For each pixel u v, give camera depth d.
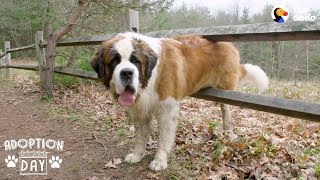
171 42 1.66
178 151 1.79
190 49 1.71
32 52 11.25
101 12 3.52
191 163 1.64
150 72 1.45
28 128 2.21
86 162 1.71
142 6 3.32
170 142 1.61
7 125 2.27
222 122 2.24
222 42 1.85
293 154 1.66
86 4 3.48
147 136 1.71
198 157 1.71
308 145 1.88
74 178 1.56
